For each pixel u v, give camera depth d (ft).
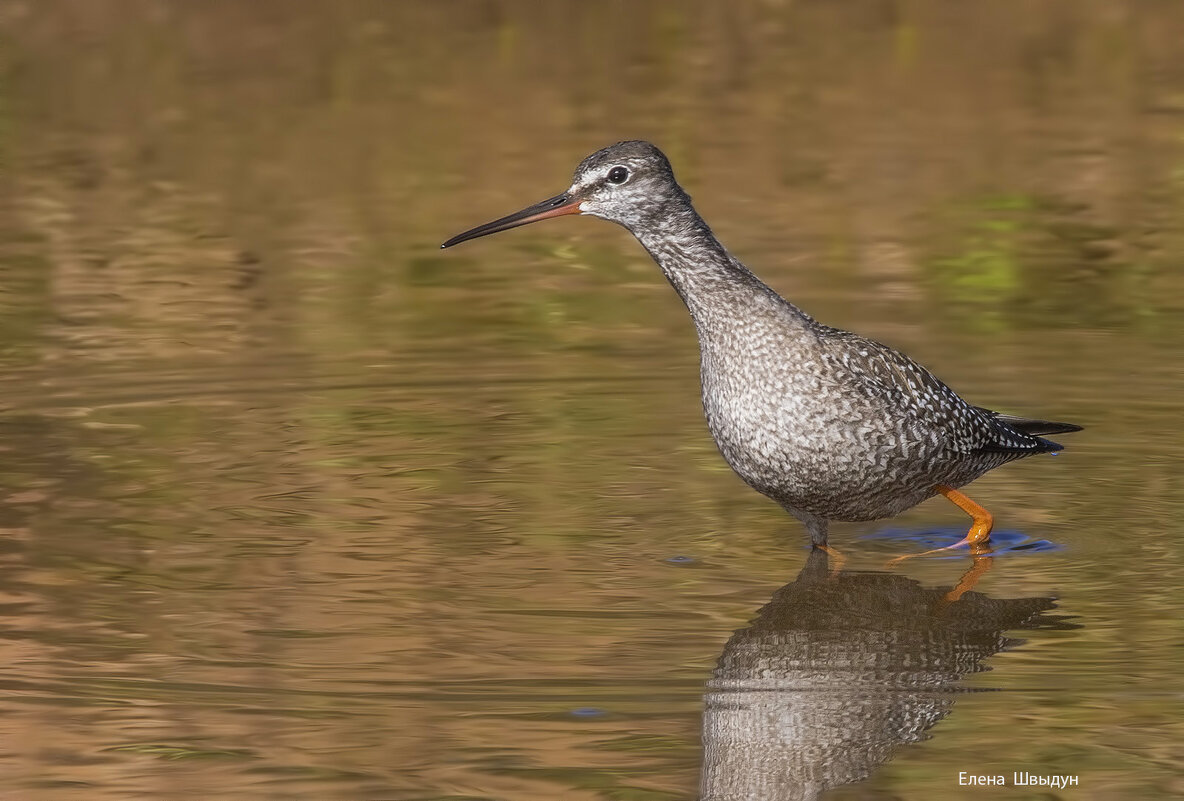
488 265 65.05
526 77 91.35
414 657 31.60
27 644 32.27
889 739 28.43
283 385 51.26
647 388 51.34
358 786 26.89
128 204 72.18
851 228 67.51
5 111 85.15
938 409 37.52
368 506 41.01
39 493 41.57
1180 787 26.76
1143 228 66.90
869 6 107.86
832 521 38.96
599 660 31.53
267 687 30.25
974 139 79.66
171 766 27.45
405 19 104.37
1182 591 35.22
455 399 50.14
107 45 97.04
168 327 57.47
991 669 31.09
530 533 39.17
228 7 105.60
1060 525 39.91
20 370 52.60
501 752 27.86
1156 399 48.78
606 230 69.72
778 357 36.50
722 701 29.66
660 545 38.58
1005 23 102.83
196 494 41.73
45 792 26.63
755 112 84.64
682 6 107.96
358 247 67.00
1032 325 56.39
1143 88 87.76
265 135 81.92
